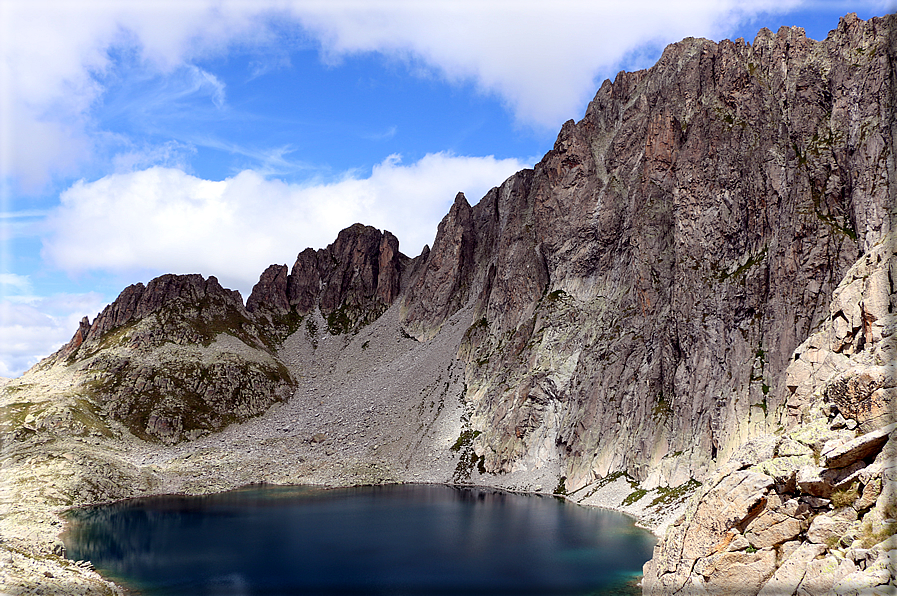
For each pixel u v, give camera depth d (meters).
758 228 110.50
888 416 34.62
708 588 38.19
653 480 104.69
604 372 126.62
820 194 103.69
